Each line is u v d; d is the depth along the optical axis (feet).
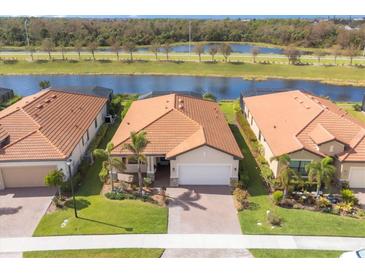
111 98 159.12
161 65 280.10
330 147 92.68
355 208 83.66
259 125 116.47
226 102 174.91
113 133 129.08
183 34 416.46
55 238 70.74
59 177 83.25
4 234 72.18
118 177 97.14
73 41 370.73
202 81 247.50
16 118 100.53
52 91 128.57
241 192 86.89
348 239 71.46
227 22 447.83
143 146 84.84
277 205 84.43
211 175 93.45
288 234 72.74
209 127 104.17
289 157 84.48
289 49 291.99
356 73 258.78
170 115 104.12
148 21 449.48
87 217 77.71
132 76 261.24
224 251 67.26
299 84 239.09
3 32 385.70
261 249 68.08
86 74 266.57
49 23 402.93
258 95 146.30
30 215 79.10
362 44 354.74
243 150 115.14
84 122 114.93
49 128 100.58
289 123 107.96
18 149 90.63
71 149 94.58
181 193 89.51
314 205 84.28
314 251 67.62
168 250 67.41
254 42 418.72
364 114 155.74
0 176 89.66
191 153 90.48
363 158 90.43
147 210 80.74
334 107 126.62
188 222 76.69
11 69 273.33
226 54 290.15
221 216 79.25
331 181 93.20
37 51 331.36
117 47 308.40
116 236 71.31
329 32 386.73
